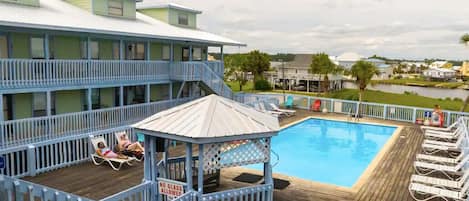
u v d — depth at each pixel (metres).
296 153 17.80
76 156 13.30
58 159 12.80
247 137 8.38
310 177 13.95
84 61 15.62
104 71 16.59
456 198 9.09
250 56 50.12
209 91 22.48
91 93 17.12
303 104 28.33
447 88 62.84
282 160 16.53
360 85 34.97
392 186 11.16
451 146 14.93
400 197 10.23
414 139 17.98
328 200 10.02
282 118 24.11
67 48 16.64
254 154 8.79
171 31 21.31
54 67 14.35
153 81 19.78
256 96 26.20
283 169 15.09
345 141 20.09
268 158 9.01
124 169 12.66
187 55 24.64
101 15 19.23
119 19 20.02
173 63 20.80
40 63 13.79
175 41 21.69
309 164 15.90
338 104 26.39
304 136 21.14
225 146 8.97
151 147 8.76
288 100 28.75
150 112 18.52
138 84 18.70
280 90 55.69
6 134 11.89
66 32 15.45
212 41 22.56
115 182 11.33
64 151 12.89
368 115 25.14
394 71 101.31
